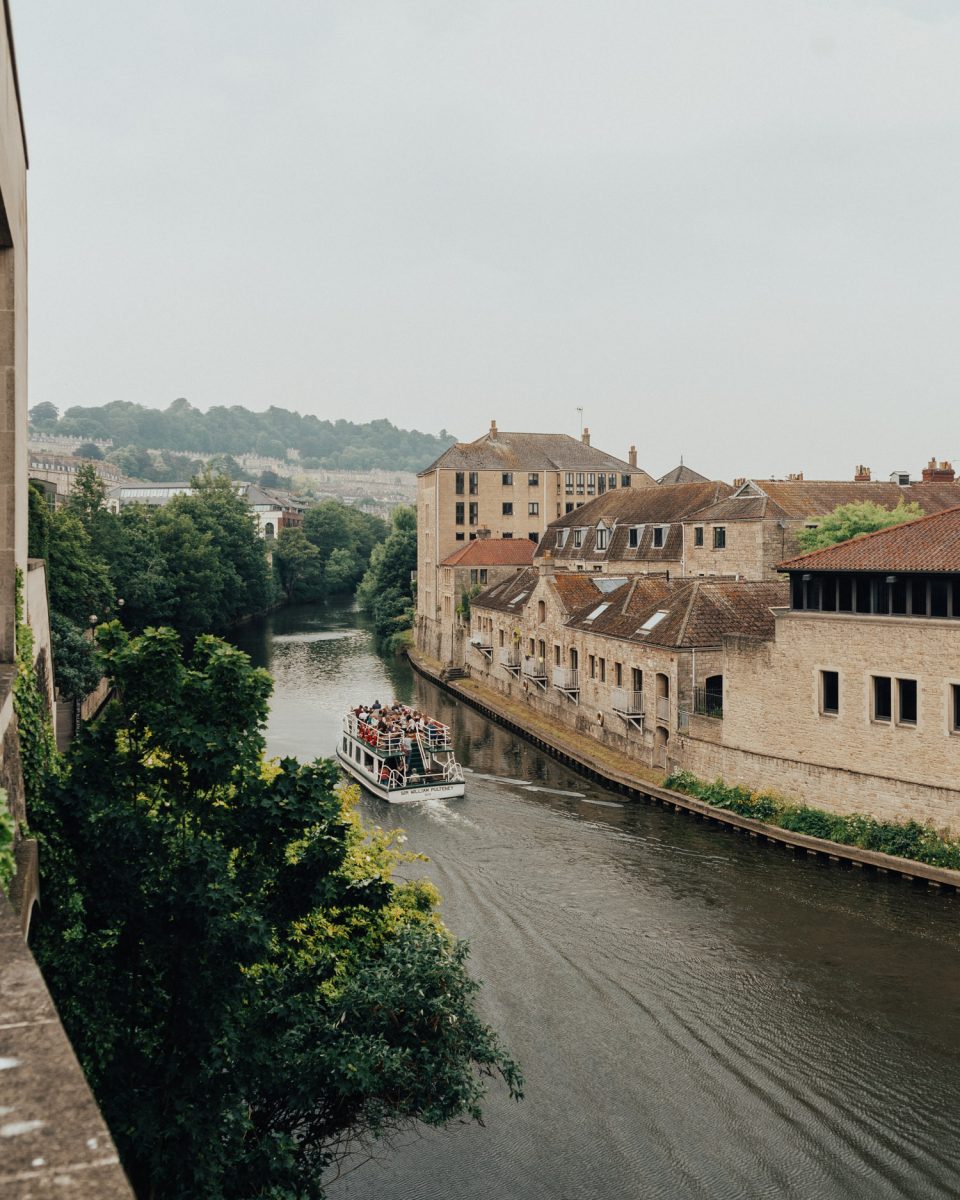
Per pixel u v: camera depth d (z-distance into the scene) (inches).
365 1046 566.6
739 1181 692.1
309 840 573.6
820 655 1338.6
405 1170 703.7
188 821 530.0
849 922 1082.7
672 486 2869.1
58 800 496.4
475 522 3700.8
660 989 954.7
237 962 484.4
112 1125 442.3
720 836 1373.0
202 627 3248.0
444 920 1107.3
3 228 608.4
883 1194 679.1
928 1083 803.4
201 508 3816.4
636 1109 773.9
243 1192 493.0
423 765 1631.4
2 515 633.0
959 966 981.2
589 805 1542.8
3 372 633.6
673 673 1606.8
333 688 2684.5
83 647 1702.8
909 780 1231.5
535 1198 675.4
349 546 6122.1
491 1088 801.6
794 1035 874.1
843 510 2020.2
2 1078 137.7
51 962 488.4
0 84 534.9
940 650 1194.6
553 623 2138.3
